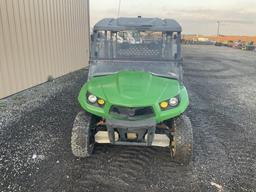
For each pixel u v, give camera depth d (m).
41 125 5.21
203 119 5.95
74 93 7.86
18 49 7.73
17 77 7.75
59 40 10.71
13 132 4.83
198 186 3.34
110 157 3.97
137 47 4.11
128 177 3.49
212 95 8.36
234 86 9.98
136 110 3.42
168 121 4.06
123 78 3.78
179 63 4.11
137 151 4.18
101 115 3.48
